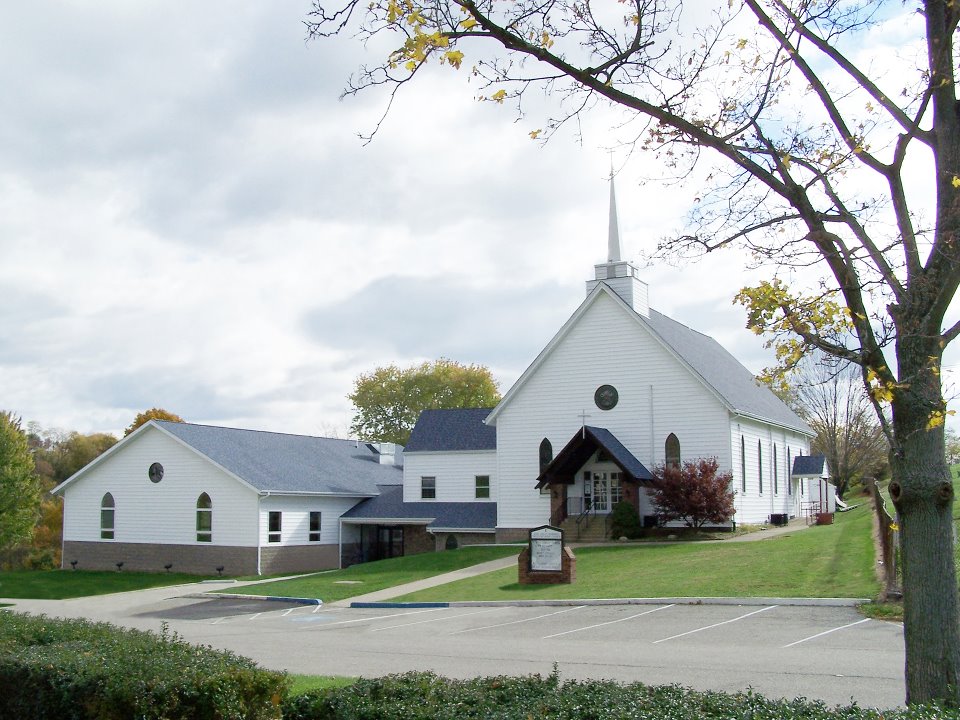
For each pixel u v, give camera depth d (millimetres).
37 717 10312
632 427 42031
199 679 9352
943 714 7090
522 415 44344
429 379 89500
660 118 9250
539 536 29375
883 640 17250
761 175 9062
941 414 8133
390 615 26281
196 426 48719
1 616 13844
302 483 47656
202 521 45750
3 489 55500
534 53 9000
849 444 66688
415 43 7949
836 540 31281
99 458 48469
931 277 8305
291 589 33969
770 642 17750
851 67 9266
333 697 8758
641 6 9141
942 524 8305
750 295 8828
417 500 50594
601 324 43125
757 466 45625
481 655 17797
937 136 8609
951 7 8484
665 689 8320
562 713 7742
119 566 47562
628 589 26312
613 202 45500
